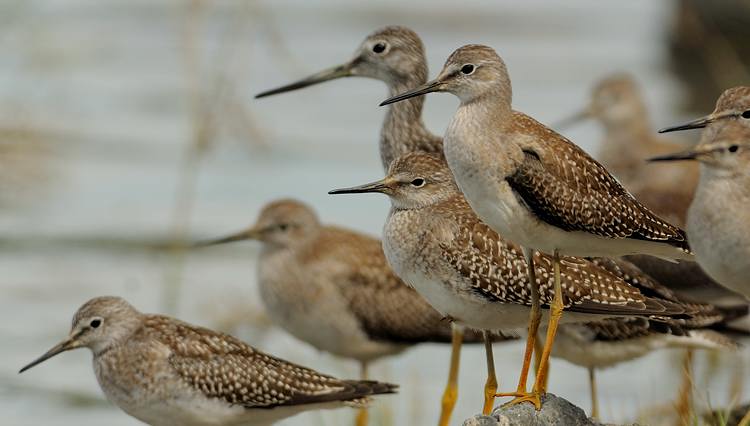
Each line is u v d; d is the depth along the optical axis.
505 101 10.95
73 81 28.97
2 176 23.81
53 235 21.89
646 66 31.58
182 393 12.80
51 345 18.22
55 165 24.64
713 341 13.20
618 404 15.96
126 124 26.77
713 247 10.84
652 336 13.23
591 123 26.38
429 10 35.84
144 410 12.93
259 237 15.98
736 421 12.13
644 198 15.53
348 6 35.94
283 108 27.78
